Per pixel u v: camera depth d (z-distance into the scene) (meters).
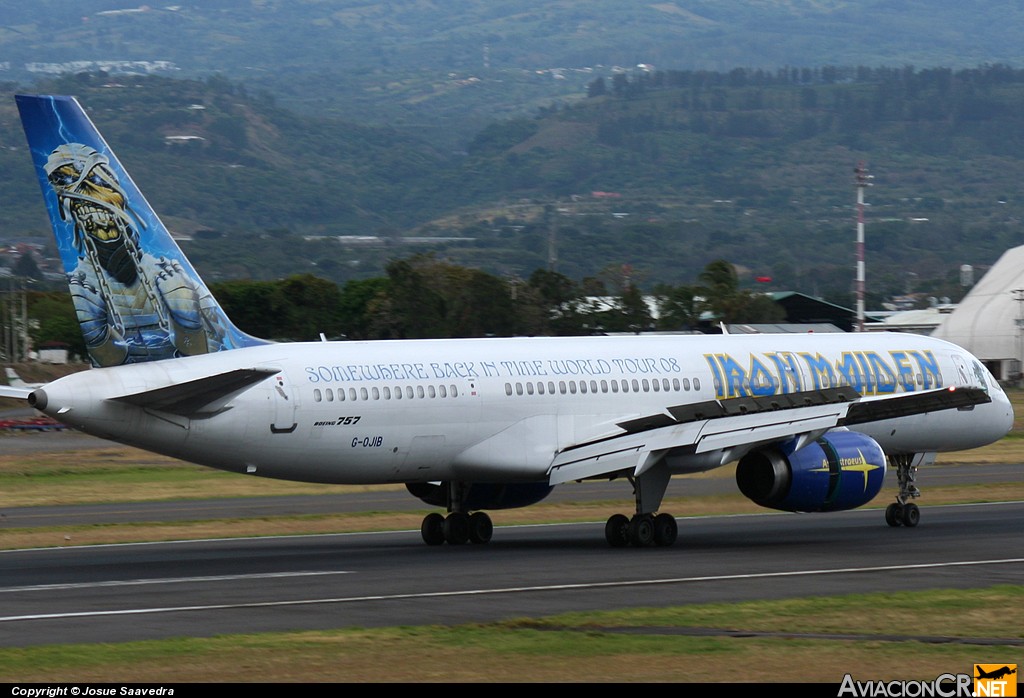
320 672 60.12
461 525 117.62
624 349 127.75
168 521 133.75
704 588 86.25
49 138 101.06
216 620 74.31
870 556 104.06
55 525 130.00
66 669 60.81
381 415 111.25
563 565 98.94
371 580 90.56
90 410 100.12
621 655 63.56
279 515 140.00
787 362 134.50
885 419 123.38
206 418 104.00
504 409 117.94
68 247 102.00
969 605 78.31
